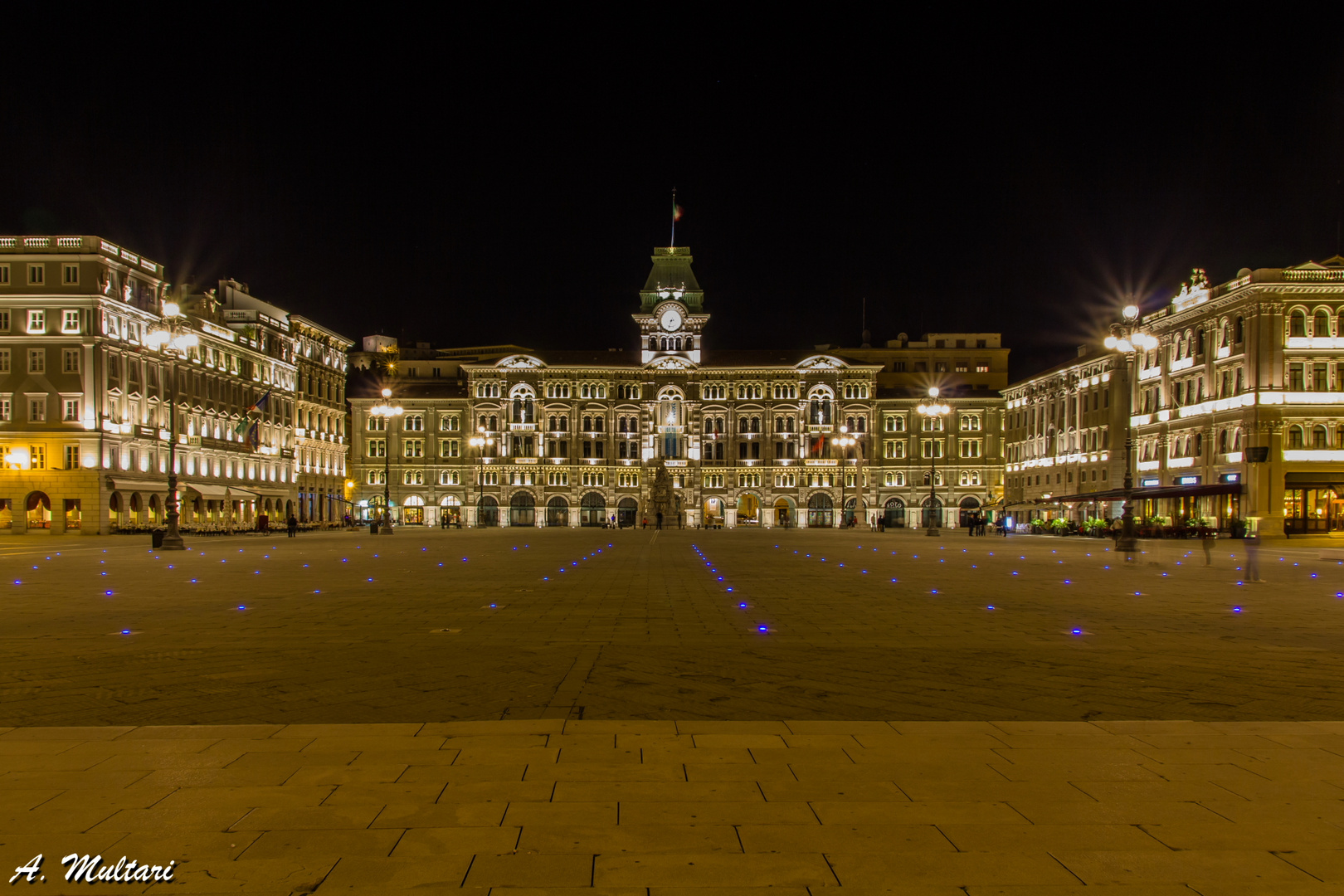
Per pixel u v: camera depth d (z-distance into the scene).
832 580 28.56
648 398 123.12
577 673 12.79
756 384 123.38
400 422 124.88
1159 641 15.76
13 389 73.88
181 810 7.09
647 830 6.74
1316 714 10.44
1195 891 5.82
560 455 123.69
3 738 9.05
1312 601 22.31
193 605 21.05
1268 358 66.44
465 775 7.92
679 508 120.19
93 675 12.56
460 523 120.25
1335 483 66.12
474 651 14.56
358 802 7.25
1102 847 6.48
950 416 121.94
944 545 56.97
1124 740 9.09
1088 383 93.25
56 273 74.50
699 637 16.14
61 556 42.38
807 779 7.86
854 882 5.93
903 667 13.27
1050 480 103.12
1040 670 13.05
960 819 6.98
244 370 98.50
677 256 128.50
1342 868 6.17
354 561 38.25
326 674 12.63
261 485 101.38
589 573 31.03
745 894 5.74
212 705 10.80
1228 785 7.77
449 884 5.86
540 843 6.49
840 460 120.56
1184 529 68.12
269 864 6.14
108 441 75.06
